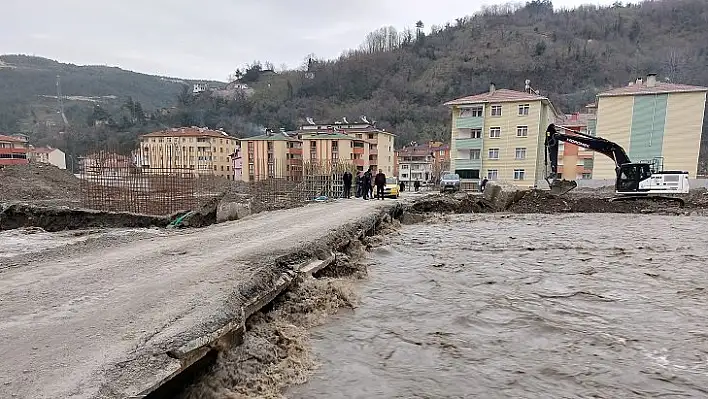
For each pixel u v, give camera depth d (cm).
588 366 459
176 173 2220
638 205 2064
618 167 2131
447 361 466
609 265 912
